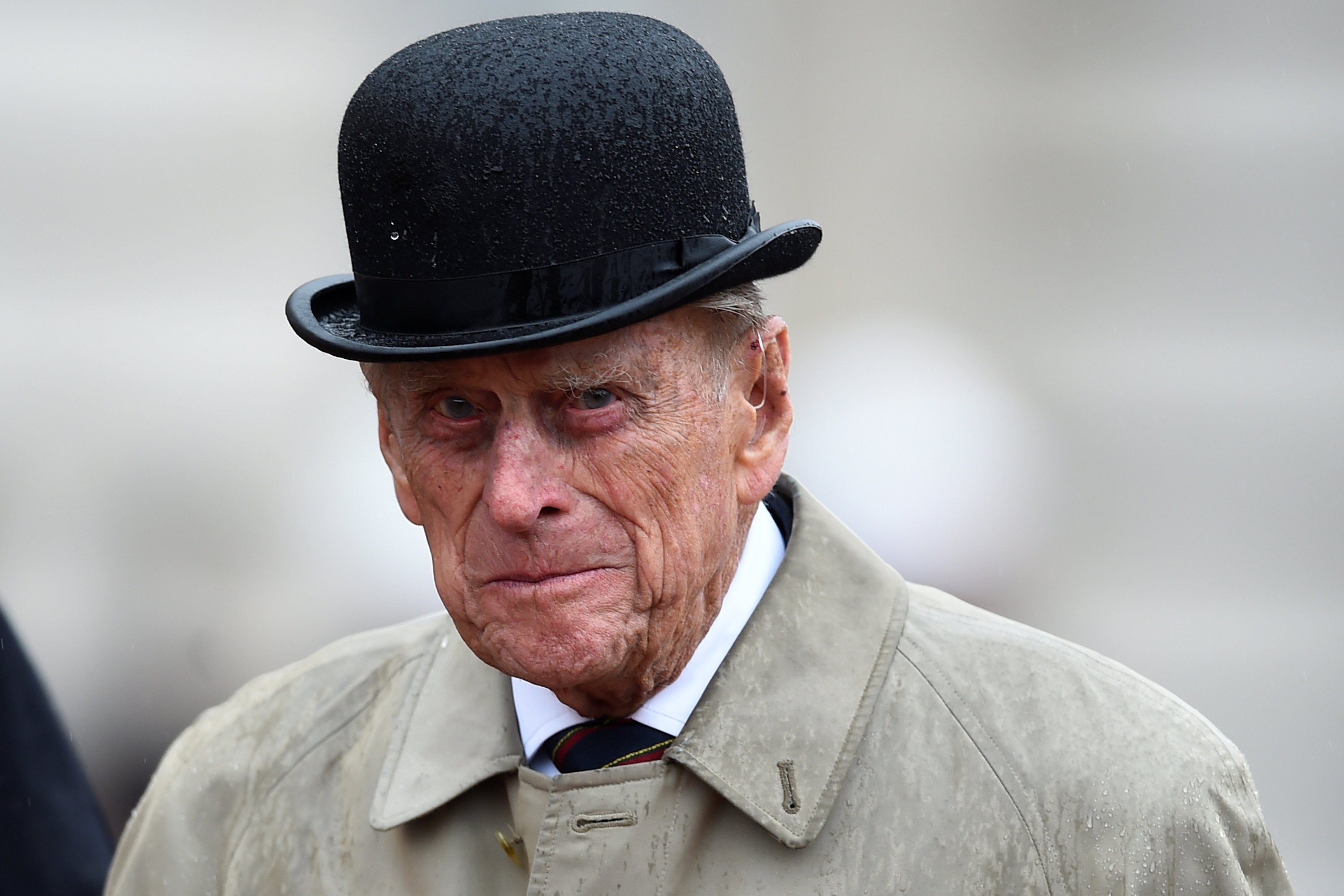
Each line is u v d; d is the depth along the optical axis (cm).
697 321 629
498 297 595
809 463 2373
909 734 665
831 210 3847
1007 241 3794
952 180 3847
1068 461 3012
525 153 584
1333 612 2695
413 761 722
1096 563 2775
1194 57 3769
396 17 3684
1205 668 2572
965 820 645
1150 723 664
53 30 3538
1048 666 682
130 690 2444
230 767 800
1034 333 3525
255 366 3212
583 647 622
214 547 2694
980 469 2431
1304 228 3622
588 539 619
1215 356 3400
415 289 608
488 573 629
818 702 664
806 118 3897
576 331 580
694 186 613
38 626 2625
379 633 844
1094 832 640
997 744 659
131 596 2653
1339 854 2198
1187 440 3112
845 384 2592
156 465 2992
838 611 693
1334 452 3073
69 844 1112
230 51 3628
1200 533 2927
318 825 755
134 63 3584
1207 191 3716
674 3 3856
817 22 3869
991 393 2838
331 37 3684
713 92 631
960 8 3850
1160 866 638
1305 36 3709
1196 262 3681
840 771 650
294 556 2623
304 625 2478
